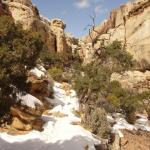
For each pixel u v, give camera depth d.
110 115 34.06
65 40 67.38
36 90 30.58
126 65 45.03
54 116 28.84
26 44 17.19
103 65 43.47
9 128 23.23
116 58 44.44
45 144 22.75
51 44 60.62
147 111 41.53
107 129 26.53
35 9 59.69
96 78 34.25
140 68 56.12
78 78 33.97
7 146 20.92
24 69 17.08
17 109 24.39
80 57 70.38
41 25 56.12
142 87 52.59
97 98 32.38
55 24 67.19
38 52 17.95
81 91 31.92
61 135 24.67
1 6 44.91
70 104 33.59
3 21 17.03
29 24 50.47
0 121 17.61
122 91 38.09
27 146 21.75
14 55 16.23
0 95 16.03
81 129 26.27
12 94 17.70
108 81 39.69
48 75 40.09
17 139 22.34
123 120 34.50
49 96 33.34
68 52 68.31
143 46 56.94
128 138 27.34
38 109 27.53
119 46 46.41
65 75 45.53
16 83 17.41
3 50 15.91
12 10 49.72
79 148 22.73
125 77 53.25
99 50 47.94
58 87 38.88
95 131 26.77
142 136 30.08
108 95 36.44
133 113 36.09
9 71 16.28
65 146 22.86
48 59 49.91
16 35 17.20
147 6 62.56
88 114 28.03
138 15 63.56
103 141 25.06
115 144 25.41
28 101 26.75
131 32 62.69
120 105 36.22
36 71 33.62
